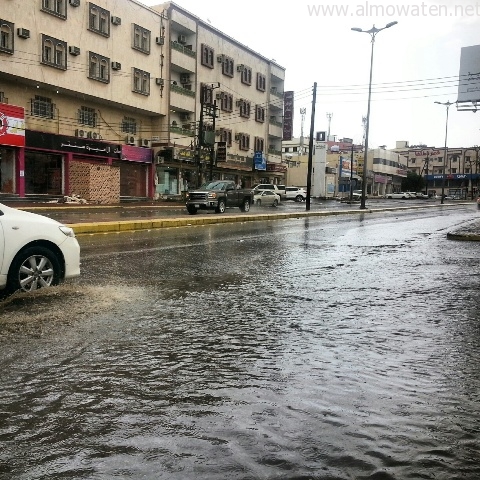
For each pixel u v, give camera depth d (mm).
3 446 2459
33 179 30594
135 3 36062
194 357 3842
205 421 2738
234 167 48719
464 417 2814
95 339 4258
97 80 33000
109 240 12875
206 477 2182
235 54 48625
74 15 31172
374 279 7629
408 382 3350
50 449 2430
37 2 28750
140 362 3709
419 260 9961
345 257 10352
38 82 29312
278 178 60156
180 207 33938
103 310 5277
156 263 8969
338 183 82438
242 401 3012
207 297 6117
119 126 37156
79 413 2838
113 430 2631
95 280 7090
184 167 43344
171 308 5480
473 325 4902
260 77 53219
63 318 4898
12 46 27391
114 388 3207
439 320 5094
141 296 6066
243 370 3562
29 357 3777
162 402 2996
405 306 5754
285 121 55750
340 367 3641
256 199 41500
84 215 21828
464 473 2236
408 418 2791
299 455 2377
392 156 104562
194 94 42625
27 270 5879
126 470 2238
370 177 96375
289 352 3992
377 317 5207
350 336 4473
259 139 53750
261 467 2268
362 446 2467
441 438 2562
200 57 43312
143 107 37281
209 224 19797
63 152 31797
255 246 12195
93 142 33844
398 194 89000
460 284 7242
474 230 16828
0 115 27672
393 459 2346
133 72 36062
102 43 33375
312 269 8594
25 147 29344
